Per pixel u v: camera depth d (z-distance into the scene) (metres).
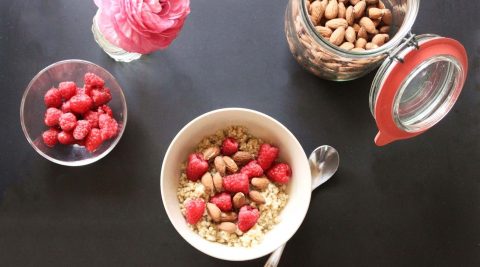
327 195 0.73
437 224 0.74
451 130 0.75
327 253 0.73
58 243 0.71
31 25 0.72
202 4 0.73
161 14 0.64
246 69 0.73
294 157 0.69
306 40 0.66
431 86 0.66
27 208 0.71
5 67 0.72
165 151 0.72
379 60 0.67
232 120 0.69
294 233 0.69
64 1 0.72
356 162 0.74
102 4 0.64
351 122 0.74
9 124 0.72
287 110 0.73
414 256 0.74
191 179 0.69
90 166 0.72
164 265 0.72
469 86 0.75
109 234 0.72
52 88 0.71
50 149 0.71
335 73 0.70
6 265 0.71
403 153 0.74
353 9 0.67
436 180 0.74
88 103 0.69
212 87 0.73
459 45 0.62
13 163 0.72
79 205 0.72
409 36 0.66
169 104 0.73
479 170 0.75
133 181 0.72
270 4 0.74
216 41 0.73
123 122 0.71
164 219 0.72
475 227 0.74
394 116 0.64
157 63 0.73
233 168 0.68
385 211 0.74
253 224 0.67
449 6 0.75
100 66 0.71
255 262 0.72
